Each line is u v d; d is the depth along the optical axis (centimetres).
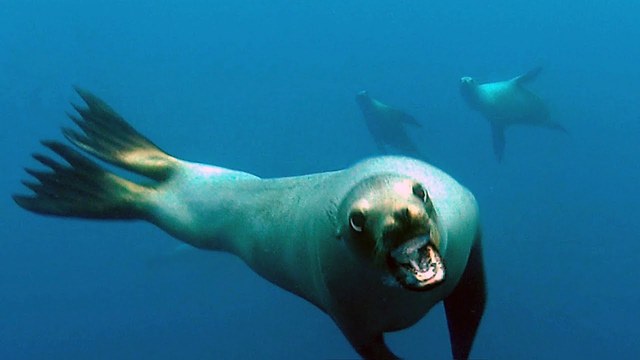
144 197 586
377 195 287
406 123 973
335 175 380
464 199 354
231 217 504
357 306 350
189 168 579
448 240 330
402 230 276
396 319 359
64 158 596
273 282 470
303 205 397
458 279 361
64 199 587
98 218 585
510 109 1101
